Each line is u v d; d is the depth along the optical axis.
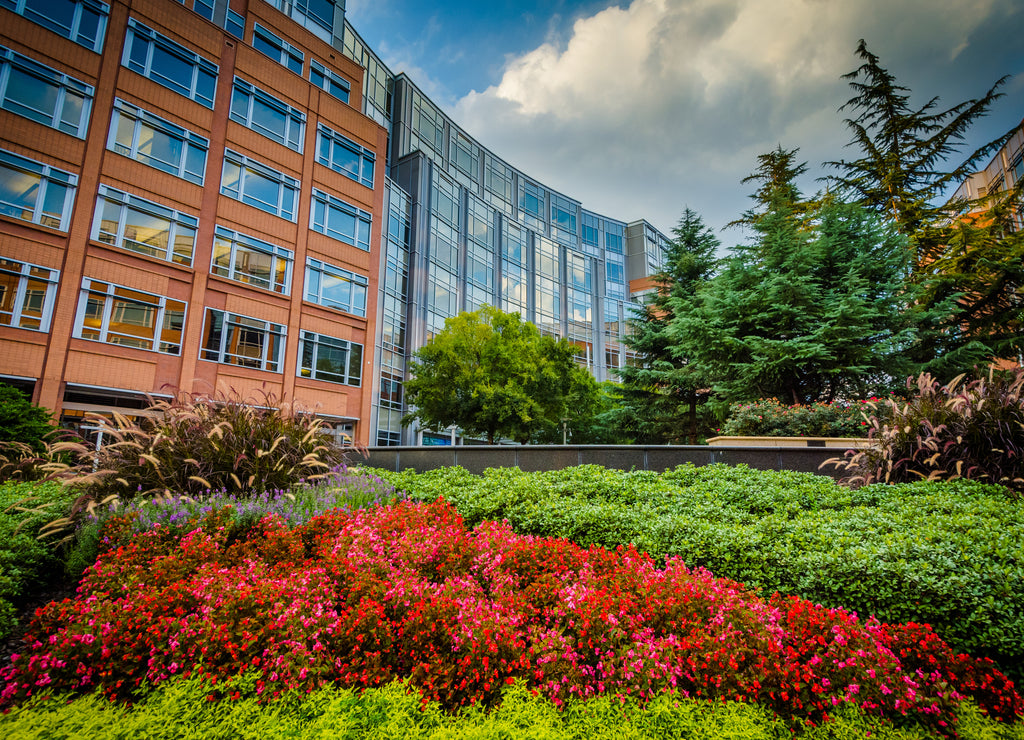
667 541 4.35
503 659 2.79
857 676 2.49
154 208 17.53
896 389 12.69
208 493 6.34
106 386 15.83
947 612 3.02
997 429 5.55
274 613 3.06
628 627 3.00
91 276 15.89
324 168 22.84
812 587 3.46
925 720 2.41
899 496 5.16
